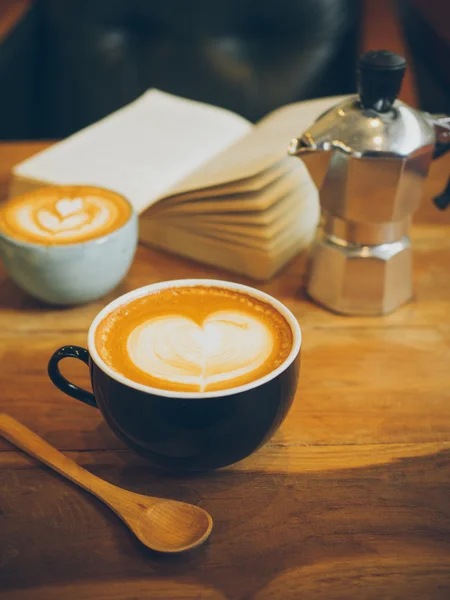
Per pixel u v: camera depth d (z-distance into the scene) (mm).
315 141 580
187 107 875
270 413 475
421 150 575
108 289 654
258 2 1174
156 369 485
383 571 462
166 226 708
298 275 698
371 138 570
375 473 518
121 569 463
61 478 511
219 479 511
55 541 476
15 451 529
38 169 741
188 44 1200
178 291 542
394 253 629
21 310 654
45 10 1193
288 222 688
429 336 629
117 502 487
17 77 1102
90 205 662
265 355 495
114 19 1191
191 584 456
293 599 449
